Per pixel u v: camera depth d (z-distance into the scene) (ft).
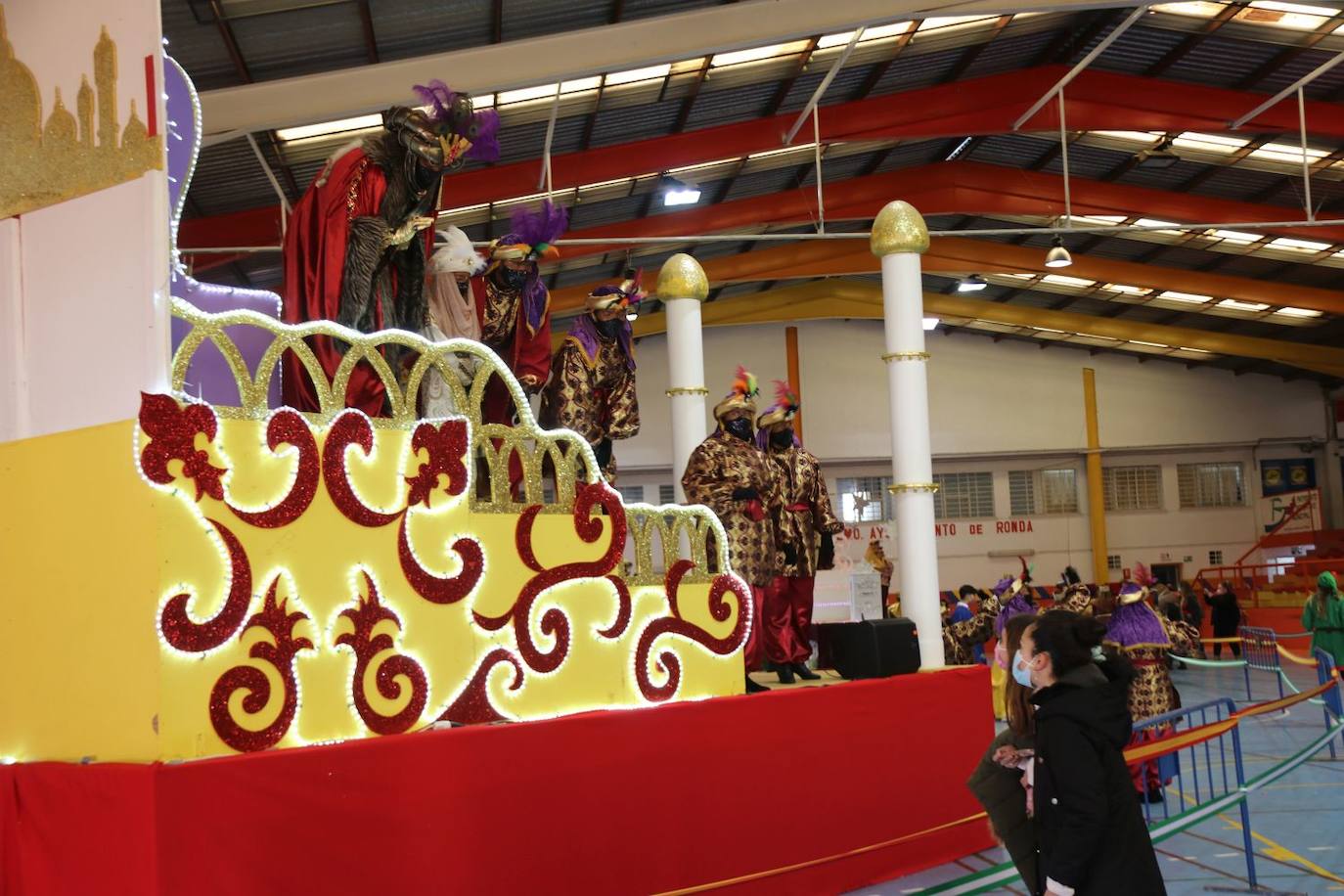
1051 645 12.67
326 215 18.43
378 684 16.03
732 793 20.38
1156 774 29.17
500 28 40.32
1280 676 53.26
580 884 17.61
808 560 26.61
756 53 50.37
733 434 25.07
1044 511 111.65
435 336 19.85
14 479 15.70
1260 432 111.45
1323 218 75.97
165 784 13.16
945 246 87.56
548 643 18.52
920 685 25.09
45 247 16.01
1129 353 111.14
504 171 54.19
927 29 54.13
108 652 14.40
